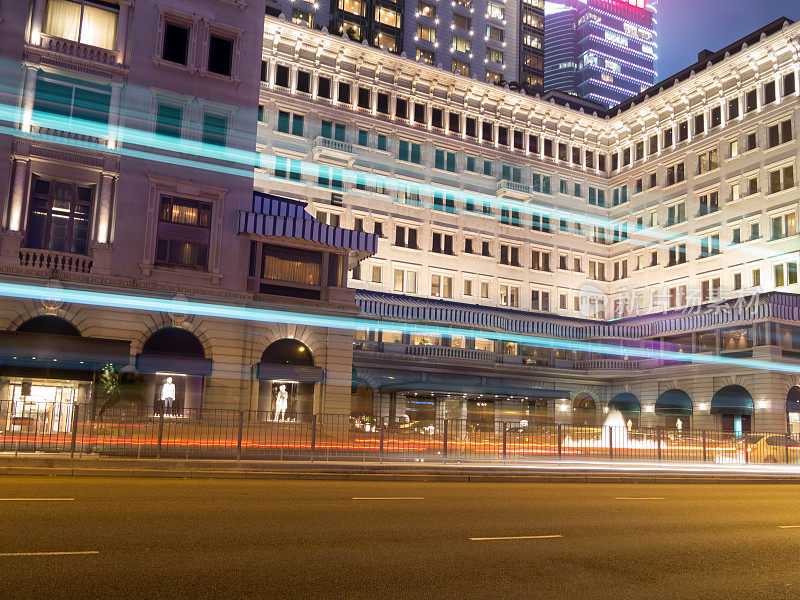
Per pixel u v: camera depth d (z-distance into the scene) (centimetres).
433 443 2138
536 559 804
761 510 1387
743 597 681
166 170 3100
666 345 5709
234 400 3070
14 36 2878
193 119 3198
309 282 3375
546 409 5972
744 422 4969
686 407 5381
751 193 5819
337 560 745
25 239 2823
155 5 3197
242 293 3142
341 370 3312
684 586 714
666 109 6638
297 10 7156
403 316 5316
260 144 5394
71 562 673
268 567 697
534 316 6247
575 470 2053
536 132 6812
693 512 1305
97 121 3023
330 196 5616
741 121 5944
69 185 2958
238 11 3406
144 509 1009
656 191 6638
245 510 1052
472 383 5506
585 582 709
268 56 5541
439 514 1115
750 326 4950
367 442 2050
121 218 2980
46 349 2681
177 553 734
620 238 6950
